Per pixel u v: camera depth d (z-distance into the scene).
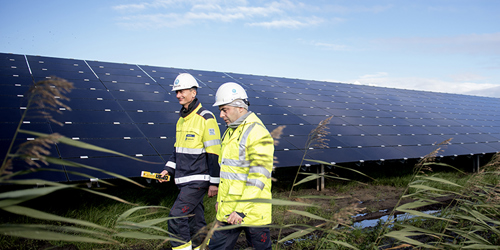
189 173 3.78
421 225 5.14
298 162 7.14
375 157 8.32
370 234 4.28
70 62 10.72
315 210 5.98
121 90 9.17
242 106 3.04
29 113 6.60
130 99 8.69
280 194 7.27
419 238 4.62
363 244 4.06
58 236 0.78
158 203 5.93
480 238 2.79
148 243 4.41
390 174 9.77
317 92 13.97
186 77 3.85
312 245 4.51
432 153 2.55
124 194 6.20
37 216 0.76
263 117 9.45
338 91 15.17
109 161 5.69
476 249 2.88
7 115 6.34
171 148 6.70
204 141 3.75
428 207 6.71
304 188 8.05
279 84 13.91
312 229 1.70
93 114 7.32
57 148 5.68
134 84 9.95
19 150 0.72
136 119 7.62
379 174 9.66
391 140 9.99
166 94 9.71
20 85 7.84
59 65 10.13
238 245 4.55
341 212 1.61
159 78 11.09
